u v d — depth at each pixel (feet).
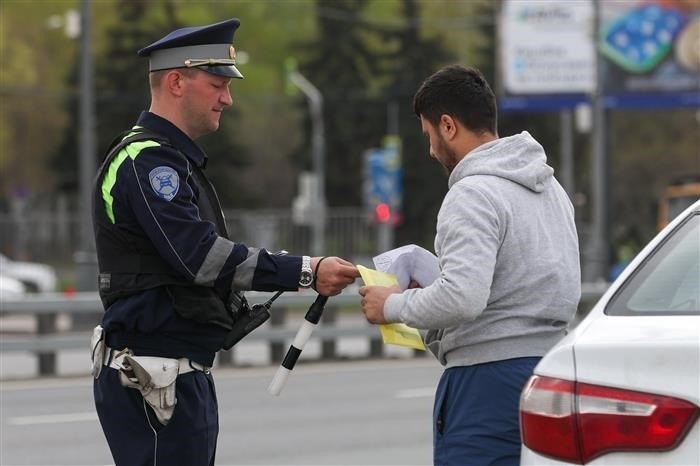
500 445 38.65
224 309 41.22
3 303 136.98
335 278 41.06
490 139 40.22
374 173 330.95
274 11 590.55
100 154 478.59
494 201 38.14
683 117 565.12
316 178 400.26
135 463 41.04
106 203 40.63
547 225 39.17
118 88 483.92
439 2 606.55
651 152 561.02
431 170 513.86
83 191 223.92
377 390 122.83
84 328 196.65
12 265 278.46
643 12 279.90
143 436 40.96
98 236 41.14
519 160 39.19
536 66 277.85
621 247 297.53
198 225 39.96
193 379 41.14
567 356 31.68
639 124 567.59
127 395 40.93
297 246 307.37
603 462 30.53
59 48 517.96
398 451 88.53
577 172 546.26
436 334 40.81
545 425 31.58
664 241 35.14
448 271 37.11
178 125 41.70
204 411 41.57
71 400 115.34
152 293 40.34
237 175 524.93
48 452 87.51
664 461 29.63
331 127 536.01
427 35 583.99
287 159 555.69
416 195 513.86
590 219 542.16
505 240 38.32
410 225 513.45
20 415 105.50
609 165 282.15
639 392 30.14
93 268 214.28
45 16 515.50
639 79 281.13
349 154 534.78
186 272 39.86
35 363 154.92
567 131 307.17
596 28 245.86
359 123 537.65
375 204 328.90
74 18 231.09
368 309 39.37
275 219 305.32
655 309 32.94
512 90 278.46
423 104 40.55
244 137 575.79
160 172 40.11
